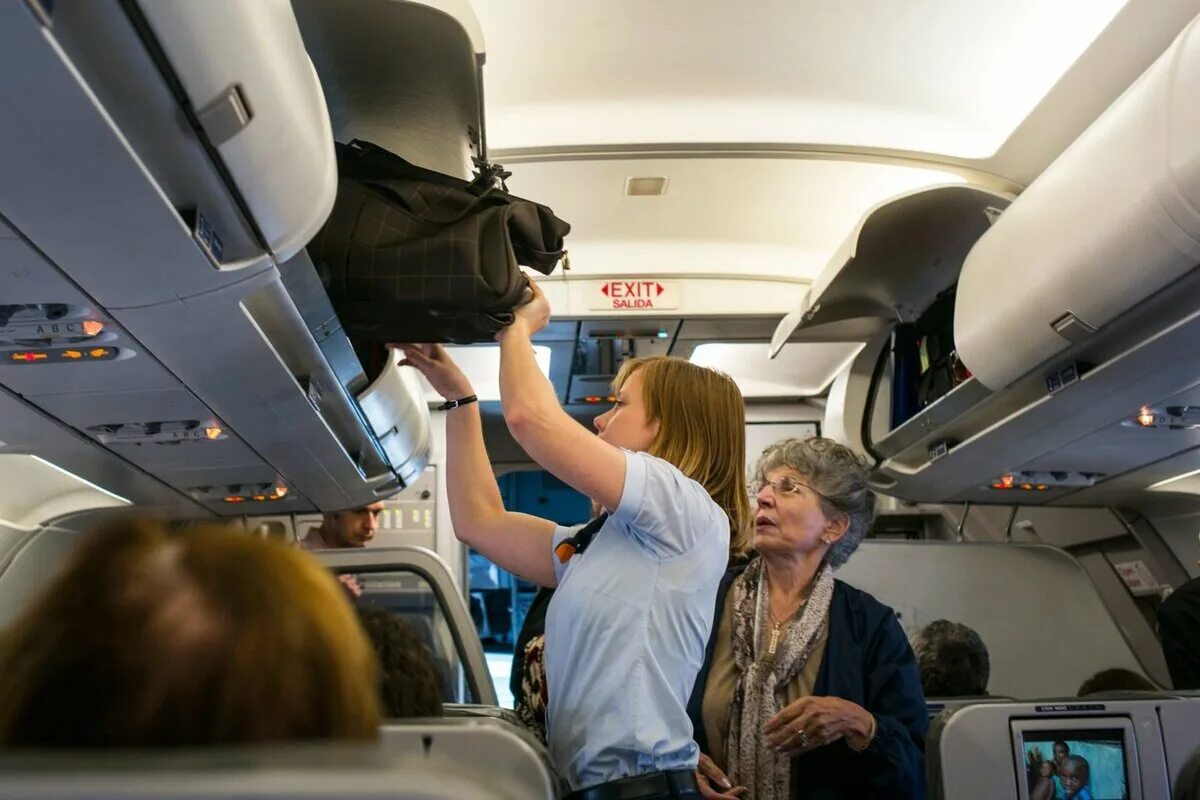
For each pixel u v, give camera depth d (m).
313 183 2.10
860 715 2.10
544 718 2.11
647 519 1.54
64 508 4.63
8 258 2.05
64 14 1.44
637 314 5.35
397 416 3.86
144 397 2.96
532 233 2.35
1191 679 3.14
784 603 2.46
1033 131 4.11
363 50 2.74
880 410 5.42
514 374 1.68
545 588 2.48
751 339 5.78
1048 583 4.72
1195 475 5.02
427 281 2.17
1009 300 3.57
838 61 3.95
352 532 4.66
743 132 4.36
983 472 4.79
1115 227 2.95
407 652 1.59
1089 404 3.71
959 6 3.60
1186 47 2.65
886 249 4.61
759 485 2.59
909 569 4.72
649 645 1.50
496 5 3.62
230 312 2.36
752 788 2.19
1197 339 3.08
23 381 2.77
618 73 4.03
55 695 0.60
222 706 0.59
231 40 1.68
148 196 1.84
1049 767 1.93
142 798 0.48
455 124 2.98
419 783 0.49
